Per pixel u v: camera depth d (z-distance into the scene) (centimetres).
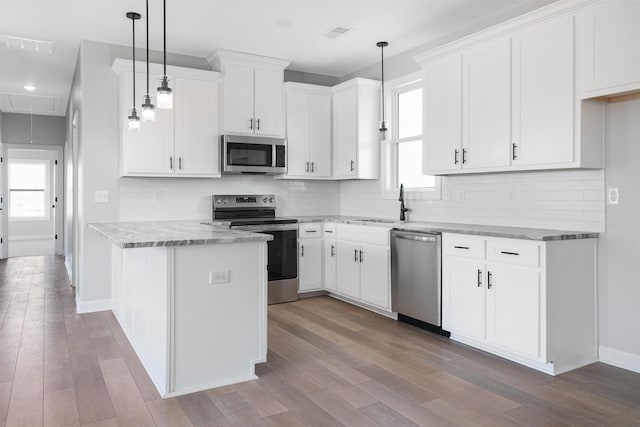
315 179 532
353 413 230
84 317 414
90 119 428
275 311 435
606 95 273
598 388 260
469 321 325
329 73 550
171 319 248
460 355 314
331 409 234
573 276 291
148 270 283
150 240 238
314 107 516
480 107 345
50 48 447
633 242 288
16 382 268
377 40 434
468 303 325
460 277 331
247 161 467
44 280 597
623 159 291
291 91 501
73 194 557
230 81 461
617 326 297
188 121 443
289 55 478
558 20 292
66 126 741
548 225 335
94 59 429
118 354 316
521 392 254
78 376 277
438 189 430
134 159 421
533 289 281
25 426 215
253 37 423
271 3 351
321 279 494
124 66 416
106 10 361
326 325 388
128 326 348
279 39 429
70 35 414
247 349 273
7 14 367
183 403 241
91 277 432
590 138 290
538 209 342
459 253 332
